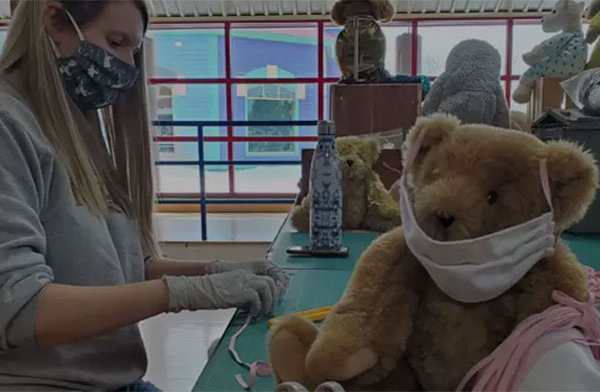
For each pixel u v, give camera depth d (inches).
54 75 35.3
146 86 46.9
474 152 21.7
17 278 28.6
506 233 21.0
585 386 18.8
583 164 20.7
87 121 43.1
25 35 35.2
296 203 69.2
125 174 46.5
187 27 287.0
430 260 21.2
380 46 81.1
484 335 21.5
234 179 299.7
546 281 21.7
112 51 39.4
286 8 275.0
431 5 261.6
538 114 80.8
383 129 79.0
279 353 23.5
